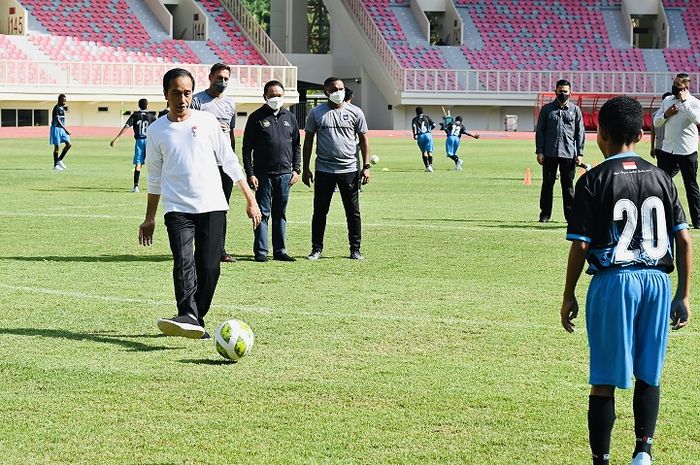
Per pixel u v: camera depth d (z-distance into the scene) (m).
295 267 15.80
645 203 6.95
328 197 16.44
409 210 24.36
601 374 6.89
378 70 78.38
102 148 51.41
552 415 8.51
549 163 21.61
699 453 7.70
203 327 10.90
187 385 9.27
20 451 7.57
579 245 6.93
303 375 9.62
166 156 10.88
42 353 10.34
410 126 78.06
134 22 74.19
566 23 83.31
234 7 78.38
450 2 81.50
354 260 16.52
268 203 16.30
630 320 6.88
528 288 14.12
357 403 8.79
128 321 11.82
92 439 7.84
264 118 16.16
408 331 11.45
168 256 16.78
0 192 27.84
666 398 9.04
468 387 9.27
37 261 16.12
